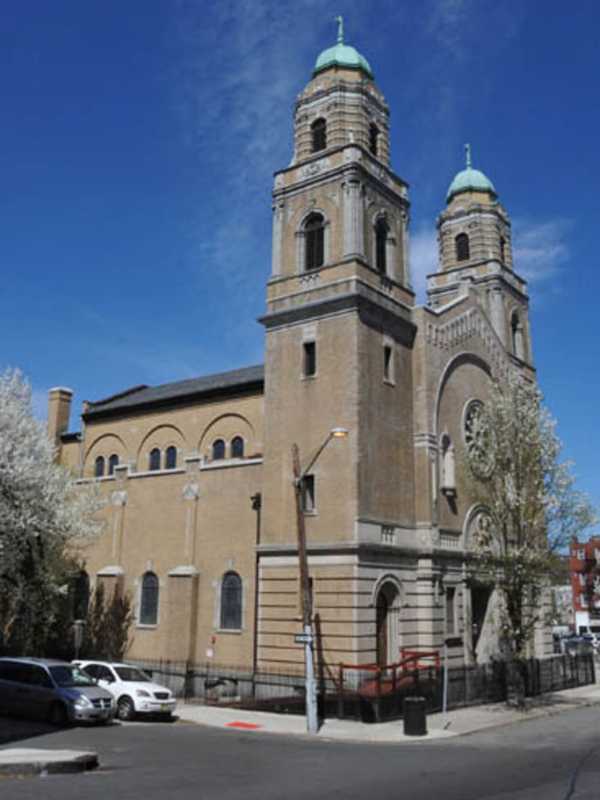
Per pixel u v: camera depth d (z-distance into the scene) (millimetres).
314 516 30875
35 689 24984
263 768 16406
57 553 36938
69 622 40125
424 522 33156
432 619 32094
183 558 36969
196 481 37688
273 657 30719
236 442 39938
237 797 13008
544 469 33812
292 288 34531
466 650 34062
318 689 28312
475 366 39750
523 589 34312
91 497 39125
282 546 31484
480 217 47281
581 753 19141
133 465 44375
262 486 33000
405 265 36688
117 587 38906
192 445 41750
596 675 46531
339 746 20781
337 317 32531
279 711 28172
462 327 38969
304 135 36906
